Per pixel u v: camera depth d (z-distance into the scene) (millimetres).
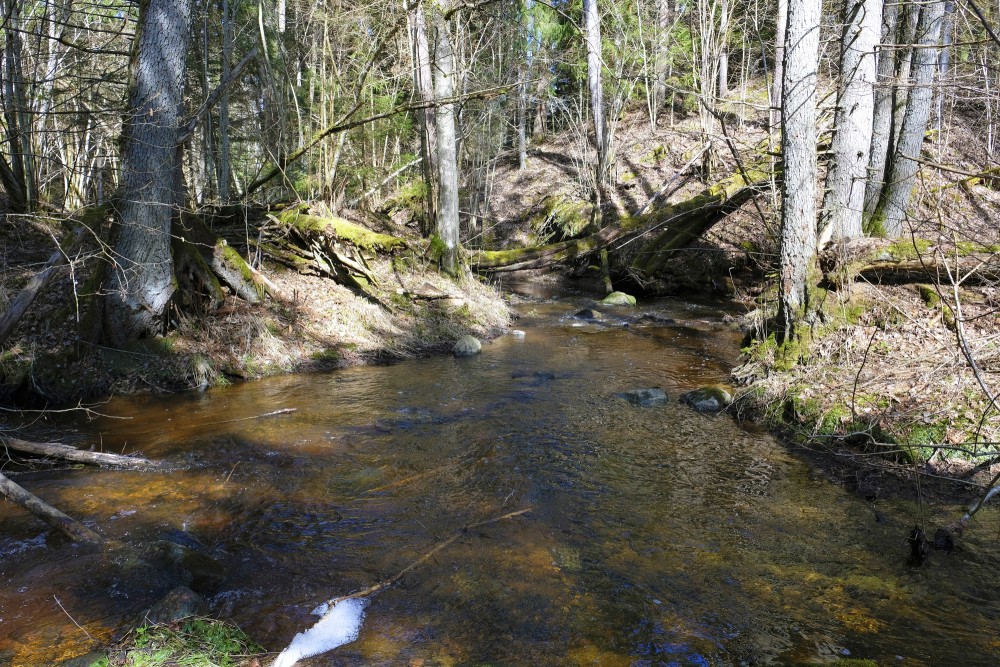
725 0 20266
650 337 12727
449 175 14141
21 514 5113
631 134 29391
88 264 9742
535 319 14922
